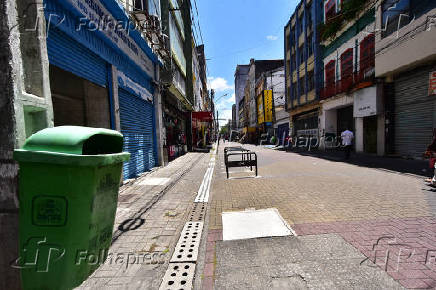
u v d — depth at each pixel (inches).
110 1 205.5
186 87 733.9
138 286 79.5
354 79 498.0
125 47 253.6
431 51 312.3
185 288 77.5
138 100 313.7
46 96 94.6
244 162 278.5
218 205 168.4
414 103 376.5
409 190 188.5
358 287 74.0
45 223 49.5
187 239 113.7
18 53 71.0
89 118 200.8
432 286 73.0
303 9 805.9
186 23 721.0
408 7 356.2
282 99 1293.1
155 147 386.3
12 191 65.6
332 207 152.2
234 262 92.1
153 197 192.1
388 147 428.8
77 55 176.9
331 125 675.4
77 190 48.8
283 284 77.2
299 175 276.2
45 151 48.8
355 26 526.6
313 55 728.3
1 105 67.2
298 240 107.3
